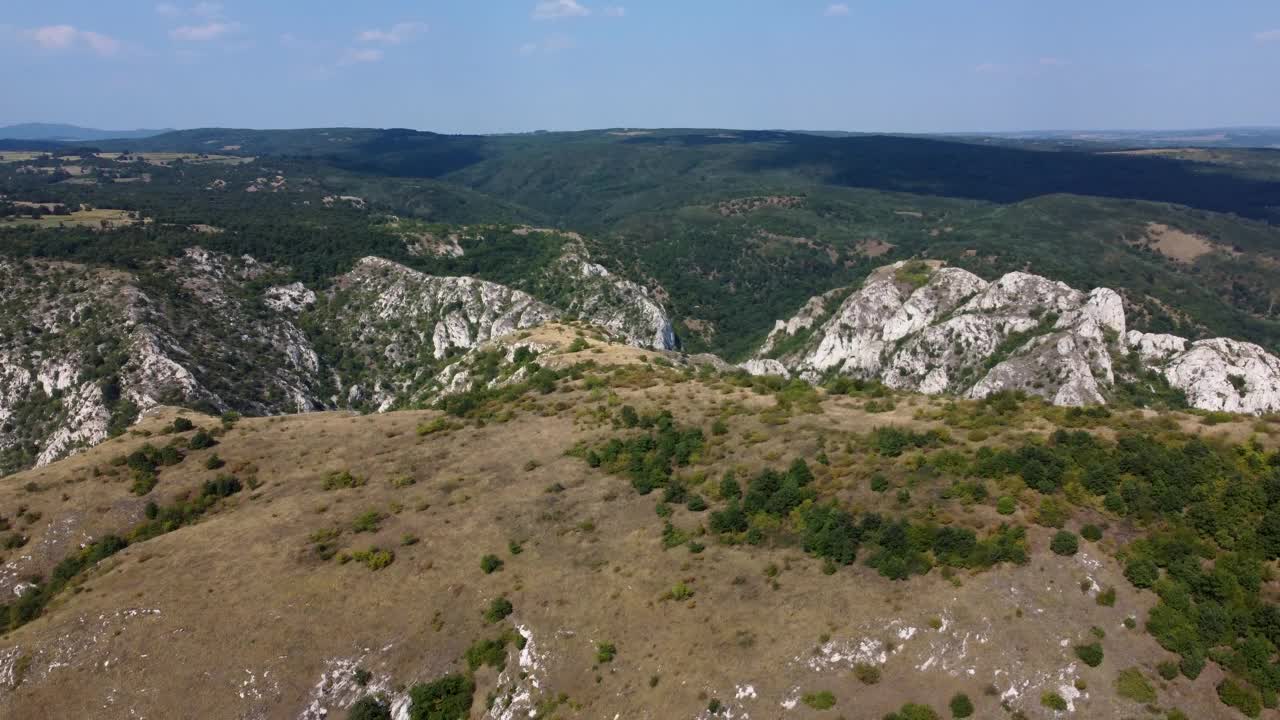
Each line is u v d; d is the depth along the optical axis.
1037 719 35.78
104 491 72.69
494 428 80.62
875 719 37.06
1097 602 39.81
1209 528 41.50
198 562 59.09
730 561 49.75
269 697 47.41
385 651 49.41
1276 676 34.69
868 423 63.91
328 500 67.69
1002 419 58.28
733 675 41.12
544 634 48.00
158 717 46.72
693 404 76.81
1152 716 34.81
